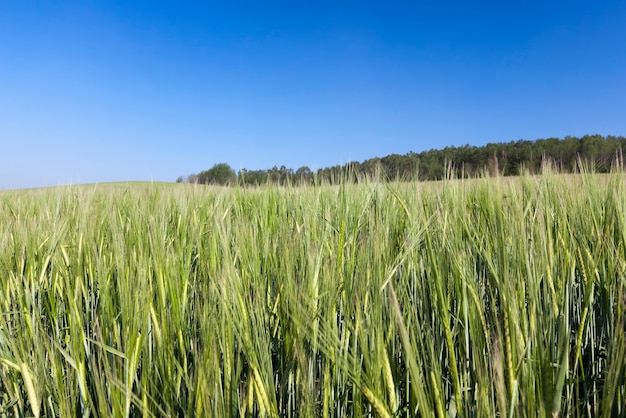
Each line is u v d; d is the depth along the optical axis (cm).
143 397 111
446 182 304
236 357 138
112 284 181
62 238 238
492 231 192
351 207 232
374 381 101
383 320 133
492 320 133
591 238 190
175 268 158
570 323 179
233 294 118
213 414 103
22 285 208
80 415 147
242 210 378
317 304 137
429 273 156
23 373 131
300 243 174
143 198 417
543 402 86
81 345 135
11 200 573
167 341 129
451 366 110
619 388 117
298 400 125
